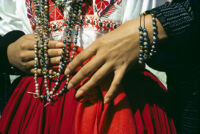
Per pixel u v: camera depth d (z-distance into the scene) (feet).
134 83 2.37
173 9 2.14
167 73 2.75
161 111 2.39
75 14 2.26
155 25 2.07
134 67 2.40
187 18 2.12
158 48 2.23
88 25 2.28
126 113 2.08
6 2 2.89
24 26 2.76
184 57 2.41
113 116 2.11
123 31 2.04
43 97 2.28
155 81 2.60
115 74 2.07
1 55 2.48
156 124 2.26
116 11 2.32
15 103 2.48
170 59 2.50
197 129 2.53
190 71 2.54
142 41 2.04
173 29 2.09
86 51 2.04
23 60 2.34
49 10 2.35
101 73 2.04
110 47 2.00
